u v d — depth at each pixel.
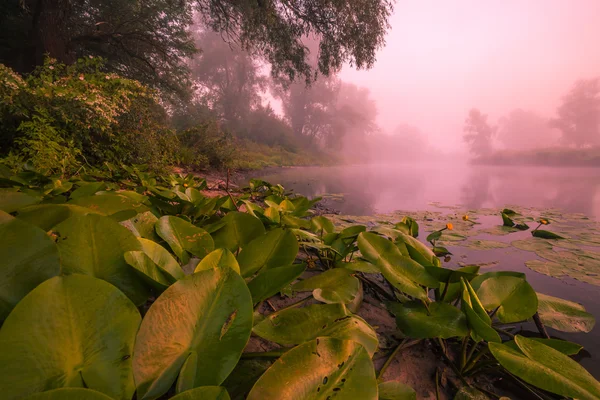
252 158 19.97
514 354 0.87
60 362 0.50
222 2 12.03
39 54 8.39
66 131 4.58
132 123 6.00
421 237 3.71
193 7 12.70
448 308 1.16
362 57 12.12
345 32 11.52
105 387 0.51
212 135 12.09
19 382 0.45
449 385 1.11
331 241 1.95
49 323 0.51
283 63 13.16
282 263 1.14
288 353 0.61
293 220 2.21
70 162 4.32
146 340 0.57
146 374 0.54
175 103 15.41
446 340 1.39
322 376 0.59
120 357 0.55
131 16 12.26
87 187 1.83
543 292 2.15
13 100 4.14
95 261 0.77
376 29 11.69
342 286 1.17
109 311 0.57
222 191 5.36
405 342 1.31
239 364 0.89
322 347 0.64
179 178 4.69
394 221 4.54
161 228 1.18
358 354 0.65
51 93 4.48
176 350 0.59
